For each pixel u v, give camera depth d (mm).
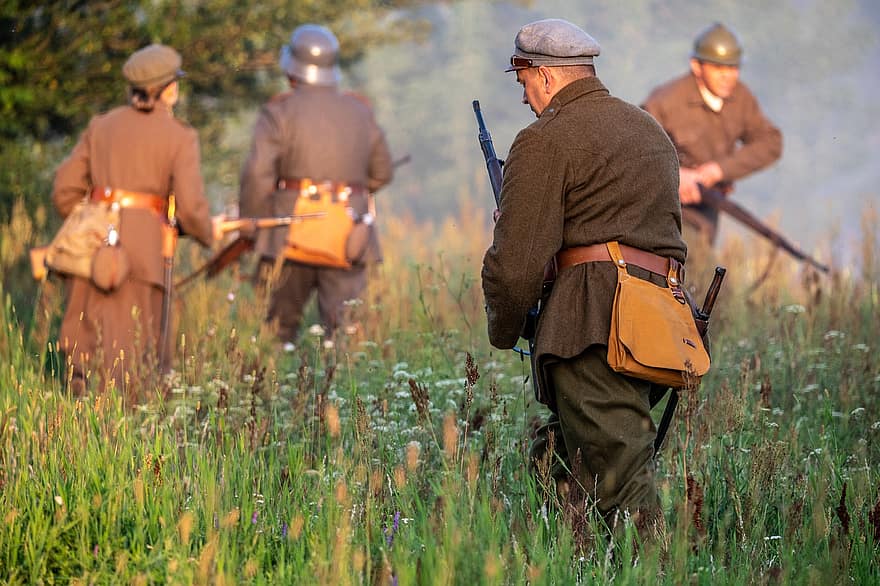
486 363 17391
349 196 23203
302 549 11000
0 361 17016
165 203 18781
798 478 12883
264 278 22906
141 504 11484
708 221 25922
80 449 12805
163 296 18812
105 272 17922
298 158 22922
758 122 25906
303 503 12000
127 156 18422
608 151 12367
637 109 12836
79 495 11758
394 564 10523
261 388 15969
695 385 11836
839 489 12906
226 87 39531
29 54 30312
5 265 23422
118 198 18422
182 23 33281
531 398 16734
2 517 11742
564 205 12477
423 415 13078
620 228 12398
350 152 23172
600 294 12312
